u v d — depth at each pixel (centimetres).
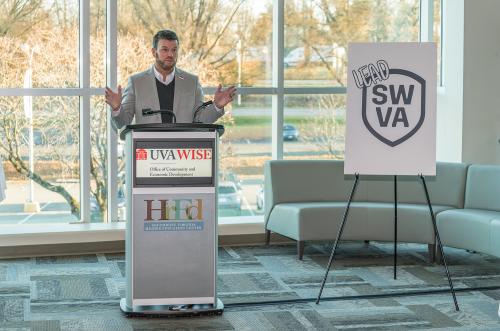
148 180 464
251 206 775
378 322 478
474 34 744
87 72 716
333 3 777
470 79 747
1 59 697
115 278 592
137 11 727
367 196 722
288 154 778
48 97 713
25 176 713
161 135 462
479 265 650
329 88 779
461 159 750
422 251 711
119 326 461
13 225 711
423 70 510
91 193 731
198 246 475
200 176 468
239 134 764
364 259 671
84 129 719
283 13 760
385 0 790
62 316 484
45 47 708
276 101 766
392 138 513
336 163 729
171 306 477
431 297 541
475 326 471
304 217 663
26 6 701
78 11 714
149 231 469
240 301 525
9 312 493
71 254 684
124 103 557
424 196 709
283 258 674
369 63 511
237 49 755
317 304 519
